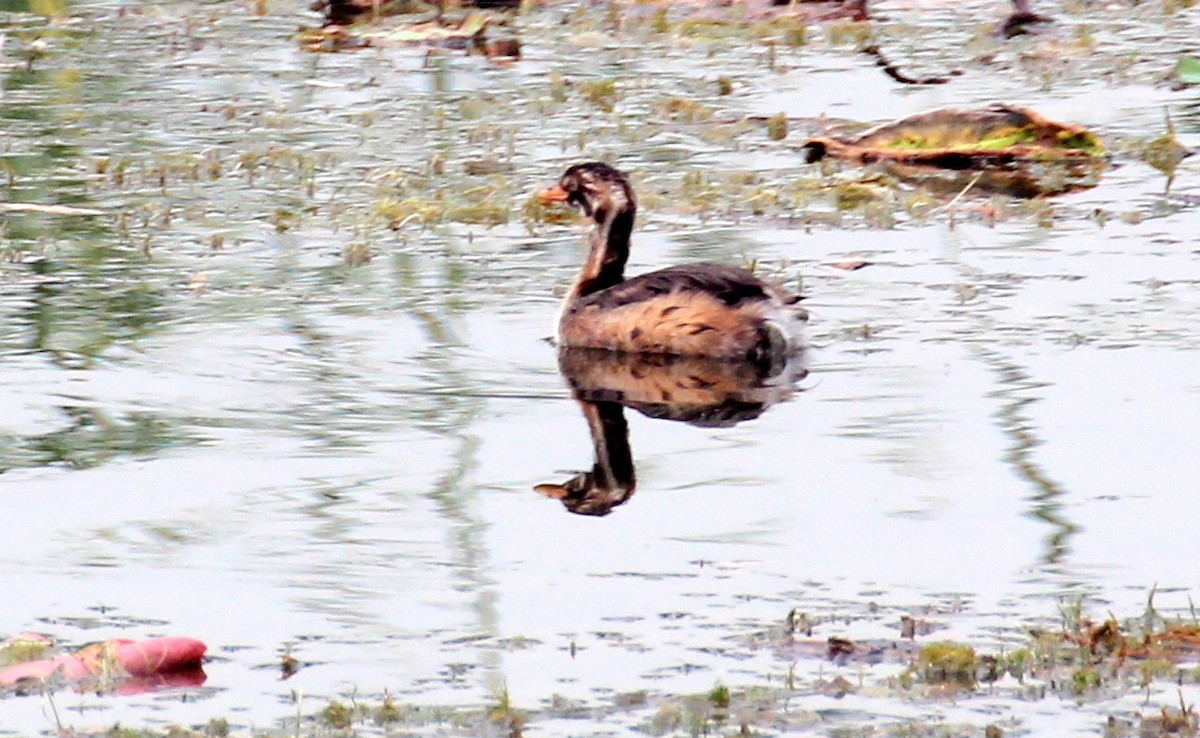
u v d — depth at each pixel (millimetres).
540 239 20094
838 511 12375
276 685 9867
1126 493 12547
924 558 11500
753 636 10375
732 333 16031
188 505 12641
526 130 24812
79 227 20375
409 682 9867
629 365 16031
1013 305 17328
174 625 10656
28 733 9266
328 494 12844
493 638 10422
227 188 22062
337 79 27828
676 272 16672
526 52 29844
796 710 9375
